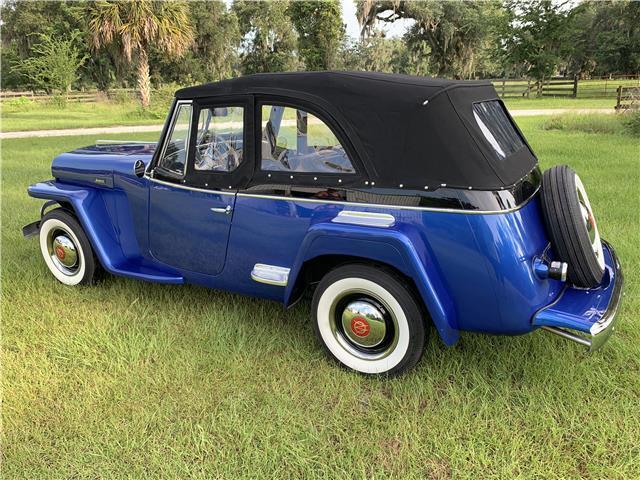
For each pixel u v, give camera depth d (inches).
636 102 580.4
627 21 1480.1
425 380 118.9
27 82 1790.1
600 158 357.4
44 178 359.9
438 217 106.4
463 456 96.0
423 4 1507.1
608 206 235.1
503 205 104.2
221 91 131.6
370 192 113.3
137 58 1041.5
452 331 112.4
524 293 105.0
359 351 123.3
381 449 100.4
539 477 92.2
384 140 112.7
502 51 1364.4
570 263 112.6
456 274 107.6
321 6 1863.9
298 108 121.3
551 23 1267.2
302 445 100.6
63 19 1704.0
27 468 98.7
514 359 124.6
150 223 153.6
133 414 110.3
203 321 147.7
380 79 118.9
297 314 151.9
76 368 129.1
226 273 140.8
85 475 96.5
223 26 1851.6
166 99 1091.9
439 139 108.8
